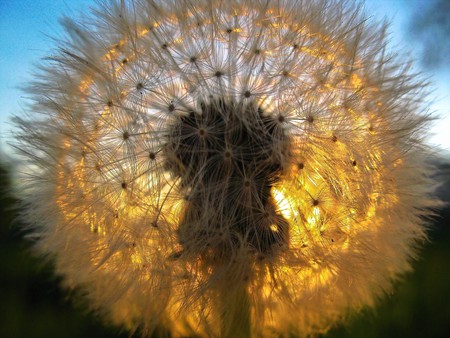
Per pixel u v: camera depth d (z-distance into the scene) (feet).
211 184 0.16
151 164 0.16
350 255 0.17
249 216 0.16
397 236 0.19
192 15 0.17
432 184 0.20
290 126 0.16
